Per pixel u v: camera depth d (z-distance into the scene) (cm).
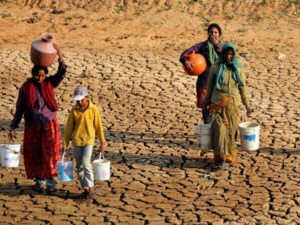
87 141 1340
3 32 3350
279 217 1259
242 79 1539
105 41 3153
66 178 1352
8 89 2344
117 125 1942
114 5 3834
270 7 3684
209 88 1558
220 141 1517
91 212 1307
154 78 2477
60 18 3625
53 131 1377
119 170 1559
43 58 1355
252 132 1582
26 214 1299
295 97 2208
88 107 1344
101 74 2534
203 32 3319
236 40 3127
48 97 1367
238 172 1527
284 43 3067
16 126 1384
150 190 1425
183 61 1691
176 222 1248
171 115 2034
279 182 1450
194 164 1596
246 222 1240
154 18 3584
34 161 1387
